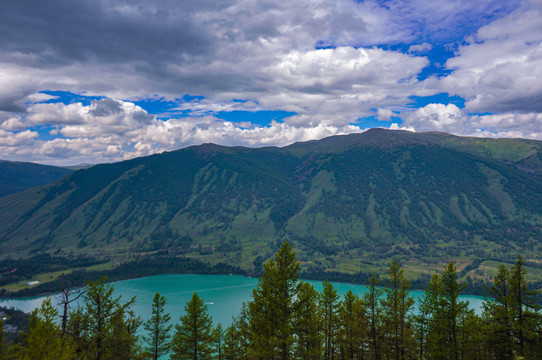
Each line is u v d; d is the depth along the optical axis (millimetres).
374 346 57969
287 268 45094
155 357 62281
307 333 46219
